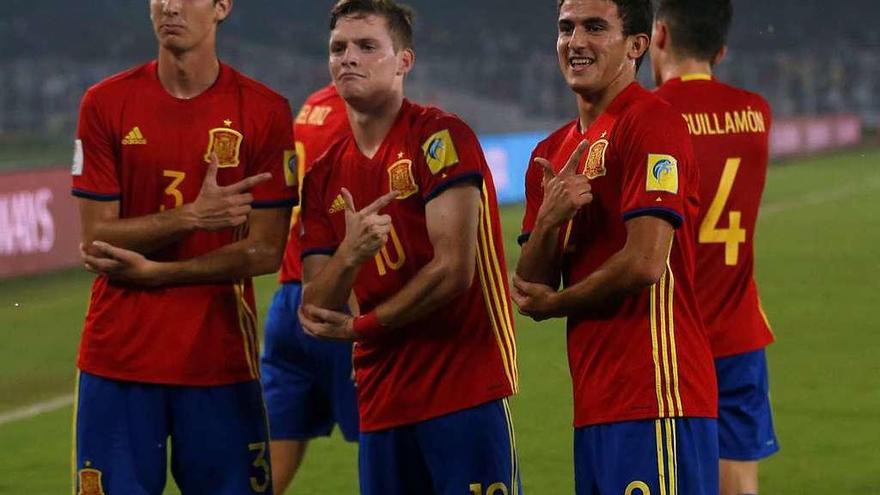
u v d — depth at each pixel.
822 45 137.00
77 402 12.48
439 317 11.59
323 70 108.56
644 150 10.65
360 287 12.00
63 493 18.12
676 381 10.86
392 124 11.74
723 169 14.05
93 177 12.20
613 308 10.94
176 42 11.99
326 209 12.16
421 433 11.73
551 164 11.43
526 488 17.94
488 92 112.00
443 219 11.26
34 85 98.50
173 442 12.47
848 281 37.41
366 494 12.16
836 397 23.41
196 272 12.10
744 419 14.39
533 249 11.03
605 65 11.03
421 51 126.81
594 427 11.04
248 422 12.55
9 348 28.98
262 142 12.35
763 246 46.16
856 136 113.94
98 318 12.34
